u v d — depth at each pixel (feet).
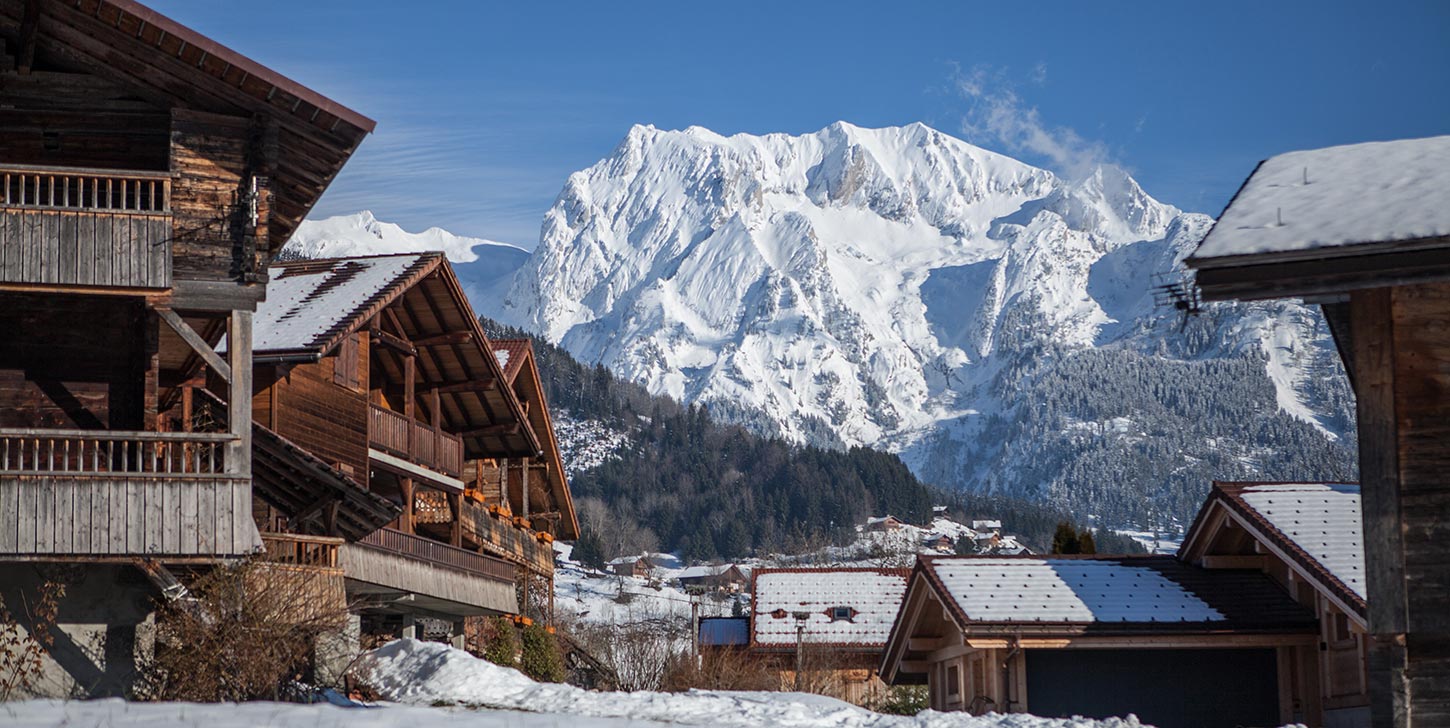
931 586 105.40
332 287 115.65
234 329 76.23
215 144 78.02
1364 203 55.72
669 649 140.05
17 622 74.54
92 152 78.69
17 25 76.23
